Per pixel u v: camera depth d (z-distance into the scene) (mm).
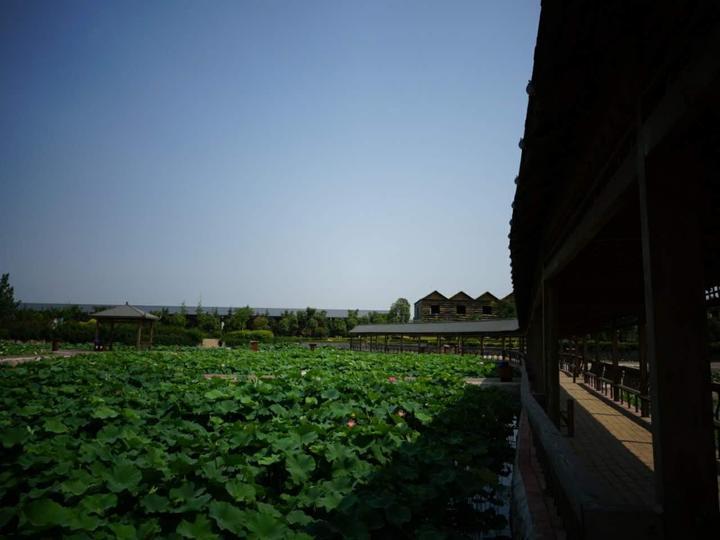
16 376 11266
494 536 4348
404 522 3930
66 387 9352
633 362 25859
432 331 34438
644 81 2242
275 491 4883
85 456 4684
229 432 5852
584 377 14086
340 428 6227
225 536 3514
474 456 6207
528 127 3178
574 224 4027
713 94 1673
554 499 3398
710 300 5742
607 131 2818
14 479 4270
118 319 27906
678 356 2068
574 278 6383
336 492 4258
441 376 13922
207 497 3926
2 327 34375
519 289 9766
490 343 43156
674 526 1976
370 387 10820
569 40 2303
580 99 2830
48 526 3262
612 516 2002
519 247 6723
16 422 6332
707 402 2045
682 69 1858
